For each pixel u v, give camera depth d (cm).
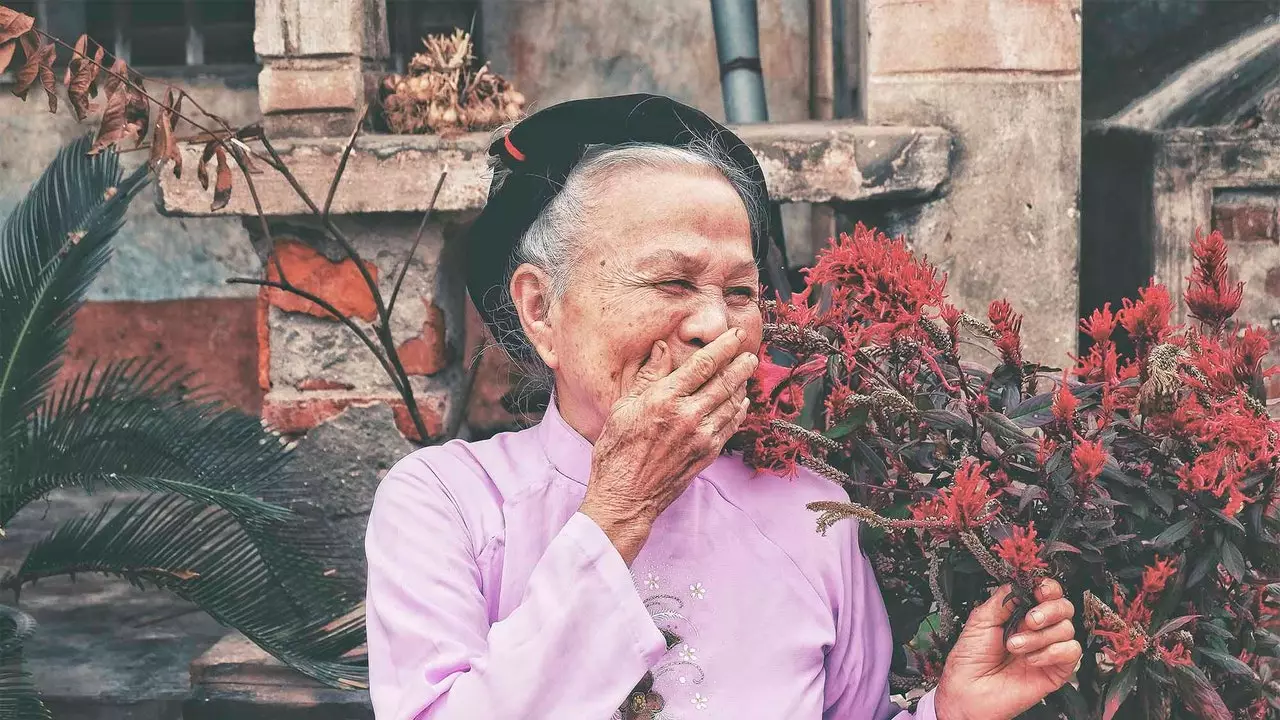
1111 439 126
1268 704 130
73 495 468
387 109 331
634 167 125
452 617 119
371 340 319
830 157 294
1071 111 301
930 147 295
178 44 484
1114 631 120
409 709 114
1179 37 340
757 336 126
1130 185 336
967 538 116
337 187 306
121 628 342
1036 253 303
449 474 131
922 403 136
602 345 122
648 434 115
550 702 110
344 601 282
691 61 448
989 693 125
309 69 314
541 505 129
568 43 447
